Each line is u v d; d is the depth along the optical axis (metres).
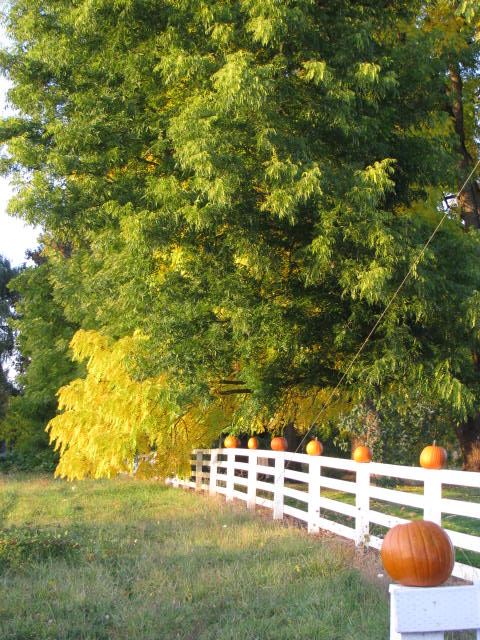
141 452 17.44
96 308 18.28
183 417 17.03
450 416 15.60
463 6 13.21
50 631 5.38
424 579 3.03
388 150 13.60
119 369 16.38
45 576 7.27
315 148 12.86
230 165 11.84
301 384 14.96
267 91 11.77
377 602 6.07
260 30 11.85
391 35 14.79
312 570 7.26
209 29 12.91
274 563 7.54
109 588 6.64
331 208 12.48
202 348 13.59
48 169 13.79
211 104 12.29
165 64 12.84
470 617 2.89
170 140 13.54
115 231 13.95
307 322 13.81
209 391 14.16
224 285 13.12
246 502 14.07
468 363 14.28
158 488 19.03
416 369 13.06
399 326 13.09
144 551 8.52
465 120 18.66
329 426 18.45
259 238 13.03
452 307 13.15
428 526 3.18
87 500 15.95
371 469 8.44
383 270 11.58
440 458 7.01
